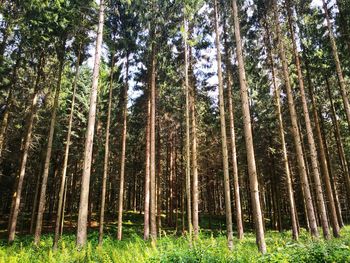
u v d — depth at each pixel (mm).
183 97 23125
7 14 14805
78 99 24094
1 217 31984
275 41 18188
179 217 34844
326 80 21516
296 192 33469
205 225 32656
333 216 17844
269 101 23844
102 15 15109
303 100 16641
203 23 20031
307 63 19562
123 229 26500
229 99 20031
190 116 24016
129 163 34031
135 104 25859
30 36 15625
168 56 21203
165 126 28266
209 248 8680
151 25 19734
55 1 15211
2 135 16625
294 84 21156
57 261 9844
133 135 30500
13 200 21141
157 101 25141
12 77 17234
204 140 29453
